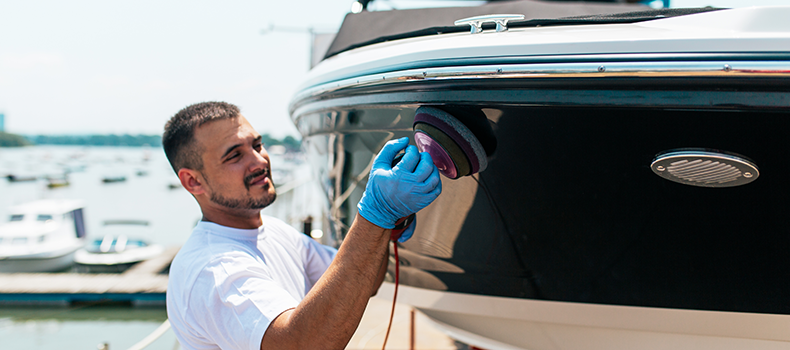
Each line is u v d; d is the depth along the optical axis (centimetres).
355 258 96
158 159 9794
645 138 101
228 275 103
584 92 97
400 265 181
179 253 118
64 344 745
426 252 159
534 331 168
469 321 188
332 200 198
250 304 99
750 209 108
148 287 895
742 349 140
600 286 138
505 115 106
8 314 854
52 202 1350
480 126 110
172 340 682
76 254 1179
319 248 154
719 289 127
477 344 188
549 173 115
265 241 127
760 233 112
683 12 113
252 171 115
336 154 169
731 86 88
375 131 137
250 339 96
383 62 121
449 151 108
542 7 191
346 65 138
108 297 874
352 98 134
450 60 107
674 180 107
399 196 96
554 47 98
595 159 109
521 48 100
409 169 99
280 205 809
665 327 141
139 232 1655
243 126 117
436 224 144
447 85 107
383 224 98
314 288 96
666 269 127
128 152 13762
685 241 119
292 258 136
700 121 94
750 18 94
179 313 112
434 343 345
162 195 3741
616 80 93
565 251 132
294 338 91
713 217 112
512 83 101
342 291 93
